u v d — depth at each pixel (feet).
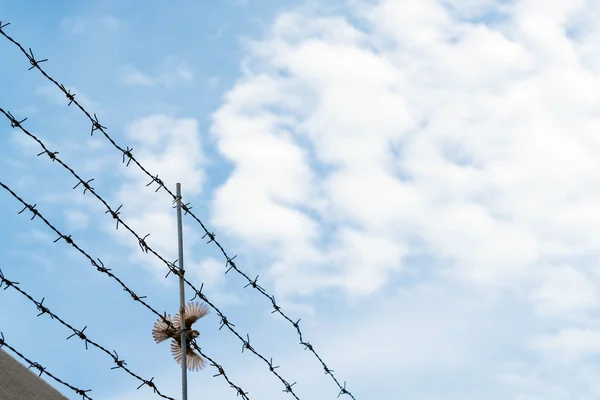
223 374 23.49
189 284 23.09
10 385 18.39
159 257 22.65
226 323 23.57
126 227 22.04
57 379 19.34
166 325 23.21
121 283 21.83
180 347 23.17
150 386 21.17
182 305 22.74
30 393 18.74
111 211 21.88
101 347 20.58
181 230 23.26
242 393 23.59
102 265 21.57
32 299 19.97
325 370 27.50
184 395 21.77
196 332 23.08
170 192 23.44
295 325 26.45
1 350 18.78
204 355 23.20
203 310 24.13
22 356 19.10
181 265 22.98
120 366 20.79
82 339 20.39
